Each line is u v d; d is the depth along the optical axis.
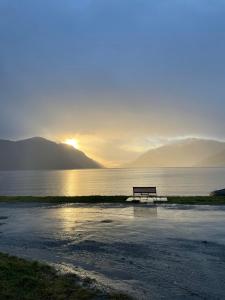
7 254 13.79
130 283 10.68
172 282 10.66
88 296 9.45
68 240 16.42
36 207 27.89
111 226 19.34
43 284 10.28
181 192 93.62
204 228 18.27
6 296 9.30
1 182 175.38
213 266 12.02
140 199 30.36
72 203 29.47
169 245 14.96
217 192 33.75
